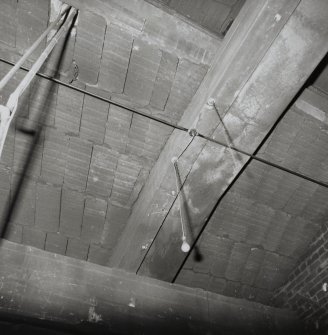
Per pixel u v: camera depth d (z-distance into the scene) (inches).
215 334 129.0
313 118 122.9
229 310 141.3
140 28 101.3
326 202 144.0
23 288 107.7
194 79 112.8
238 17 99.3
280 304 159.6
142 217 122.6
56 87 107.9
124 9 98.0
